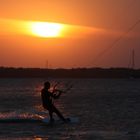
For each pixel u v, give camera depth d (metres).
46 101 70.19
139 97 156.12
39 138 55.03
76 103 123.56
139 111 93.31
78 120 72.06
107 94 184.75
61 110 97.19
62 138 55.12
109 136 56.78
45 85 70.62
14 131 61.56
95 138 55.09
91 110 96.94
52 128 64.50
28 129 63.66
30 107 108.75
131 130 62.03
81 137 55.84
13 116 79.56
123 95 173.88
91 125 67.69
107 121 73.25
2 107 108.88
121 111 93.50
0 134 58.53
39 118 75.75
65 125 67.88
